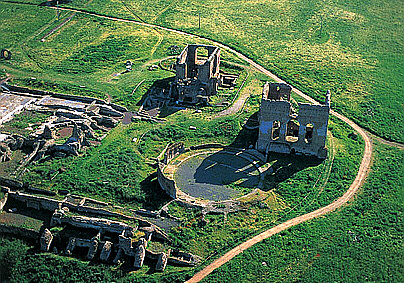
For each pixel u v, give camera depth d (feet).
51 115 517.55
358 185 427.74
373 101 565.53
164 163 444.96
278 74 618.85
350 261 347.56
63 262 355.97
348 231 373.61
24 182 413.80
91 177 424.05
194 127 502.38
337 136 495.82
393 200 409.49
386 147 487.61
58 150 456.04
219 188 418.51
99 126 501.97
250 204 398.42
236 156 463.01
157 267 349.20
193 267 349.00
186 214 387.75
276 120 453.58
